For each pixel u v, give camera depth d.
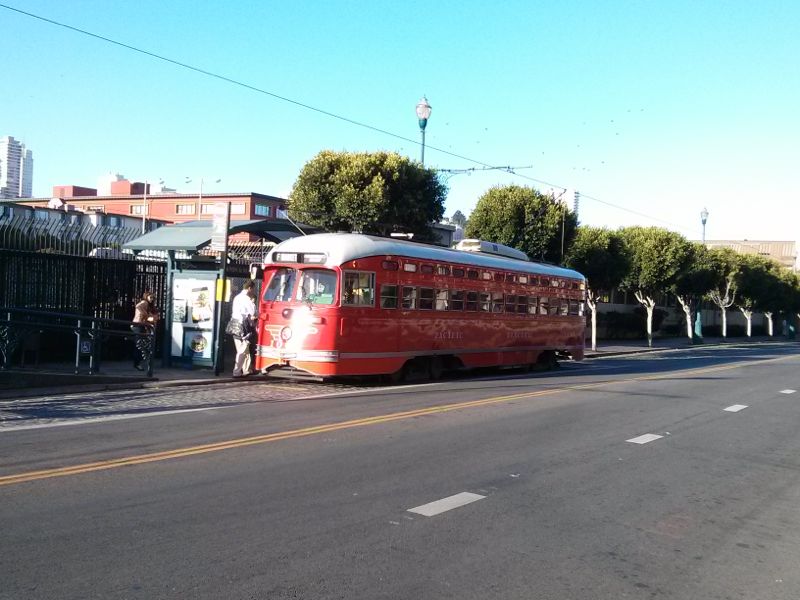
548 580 5.26
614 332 48.50
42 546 5.41
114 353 18.41
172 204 72.38
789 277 67.88
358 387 16.12
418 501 7.04
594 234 34.22
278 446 9.22
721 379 21.62
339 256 15.42
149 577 4.91
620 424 12.31
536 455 9.45
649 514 7.08
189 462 8.18
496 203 29.41
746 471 9.23
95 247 18.42
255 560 5.32
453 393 15.33
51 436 9.43
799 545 6.37
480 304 19.28
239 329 16.52
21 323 12.96
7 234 16.67
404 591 4.91
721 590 5.27
